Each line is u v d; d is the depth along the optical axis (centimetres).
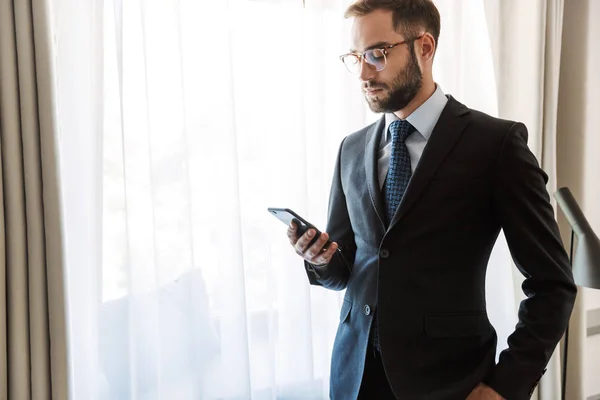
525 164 96
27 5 120
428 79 107
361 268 110
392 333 101
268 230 158
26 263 124
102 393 143
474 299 103
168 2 142
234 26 151
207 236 152
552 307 94
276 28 157
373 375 107
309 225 105
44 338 125
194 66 148
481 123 103
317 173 165
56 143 124
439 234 100
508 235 98
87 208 138
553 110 192
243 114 154
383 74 103
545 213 96
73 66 135
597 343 230
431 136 103
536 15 188
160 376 145
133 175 142
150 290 146
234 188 149
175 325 146
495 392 96
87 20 136
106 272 142
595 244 145
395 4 101
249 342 160
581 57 201
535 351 94
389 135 114
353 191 114
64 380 125
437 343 100
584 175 204
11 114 121
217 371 153
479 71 183
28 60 120
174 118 143
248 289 158
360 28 104
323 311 170
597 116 229
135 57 141
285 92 158
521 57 191
